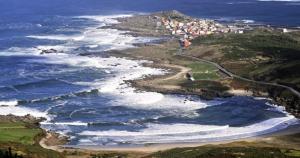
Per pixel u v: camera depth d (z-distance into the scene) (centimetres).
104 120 15938
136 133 14875
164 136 14688
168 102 17950
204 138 14575
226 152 12125
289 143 14200
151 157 12056
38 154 11812
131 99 18138
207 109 17275
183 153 12250
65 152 12788
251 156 11712
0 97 18050
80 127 15312
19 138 13850
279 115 16725
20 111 16675
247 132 15150
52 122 15700
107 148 13575
